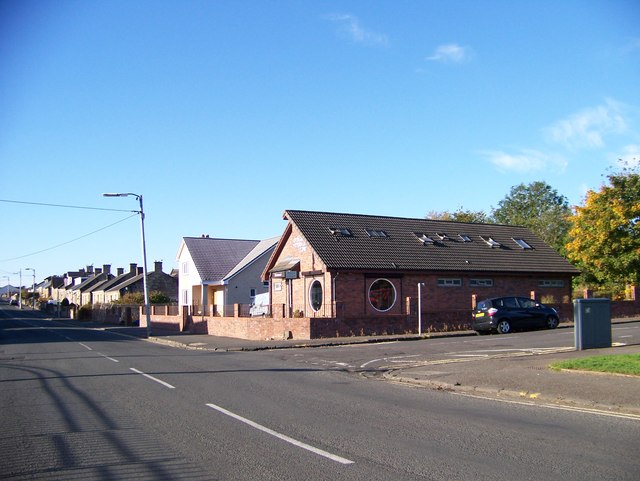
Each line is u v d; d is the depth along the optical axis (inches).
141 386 520.7
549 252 1565.0
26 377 597.9
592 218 1475.1
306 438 315.0
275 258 1405.0
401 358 732.7
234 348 959.6
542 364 574.6
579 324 698.2
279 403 424.2
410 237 1409.9
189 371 636.1
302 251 1302.9
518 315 1053.2
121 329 1850.4
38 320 2903.5
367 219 1433.3
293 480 243.4
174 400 441.7
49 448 301.9
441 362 666.2
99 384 537.0
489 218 2977.4
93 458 281.7
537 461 265.6
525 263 1449.3
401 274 1263.5
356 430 333.1
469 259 1381.6
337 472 253.4
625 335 876.0
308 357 783.1
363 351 836.6
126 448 299.1
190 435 325.4
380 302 1243.2
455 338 1005.2
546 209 2881.4
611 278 1507.1
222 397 453.1
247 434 325.7
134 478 249.1
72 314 3218.5
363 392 478.0
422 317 1127.0
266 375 596.4
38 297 6033.5
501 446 293.3
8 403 439.5
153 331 1646.2
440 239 1441.9
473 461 267.3
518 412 382.9
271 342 1052.5
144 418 374.9
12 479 251.8
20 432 340.2
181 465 267.0
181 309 1635.1
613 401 390.9
